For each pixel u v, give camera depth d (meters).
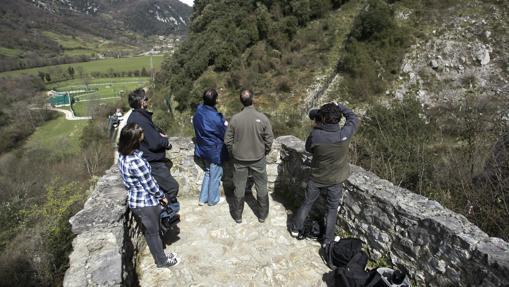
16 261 9.41
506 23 24.20
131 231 3.46
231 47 33.00
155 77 50.59
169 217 3.74
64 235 9.88
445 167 5.85
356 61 25.27
